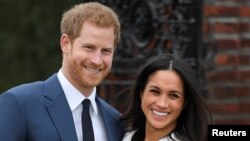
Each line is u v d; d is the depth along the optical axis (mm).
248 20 13617
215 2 13453
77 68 9914
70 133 9961
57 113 10000
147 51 12773
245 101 13625
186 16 12711
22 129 9781
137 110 10914
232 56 13531
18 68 22641
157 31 12797
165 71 10367
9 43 22750
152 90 10430
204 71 12977
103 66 9906
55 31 22531
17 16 22891
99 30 9797
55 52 22500
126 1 12945
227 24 13516
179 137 10609
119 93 11859
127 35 12945
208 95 13320
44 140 9781
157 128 10547
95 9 9867
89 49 9836
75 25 9859
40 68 22531
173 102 10383
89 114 10234
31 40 22750
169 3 12836
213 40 13414
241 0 13609
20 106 9836
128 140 10852
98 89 13141
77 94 10156
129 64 12953
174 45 12656
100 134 10414
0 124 9789
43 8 22734
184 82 10391
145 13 12828
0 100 9977
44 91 10125
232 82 13547
